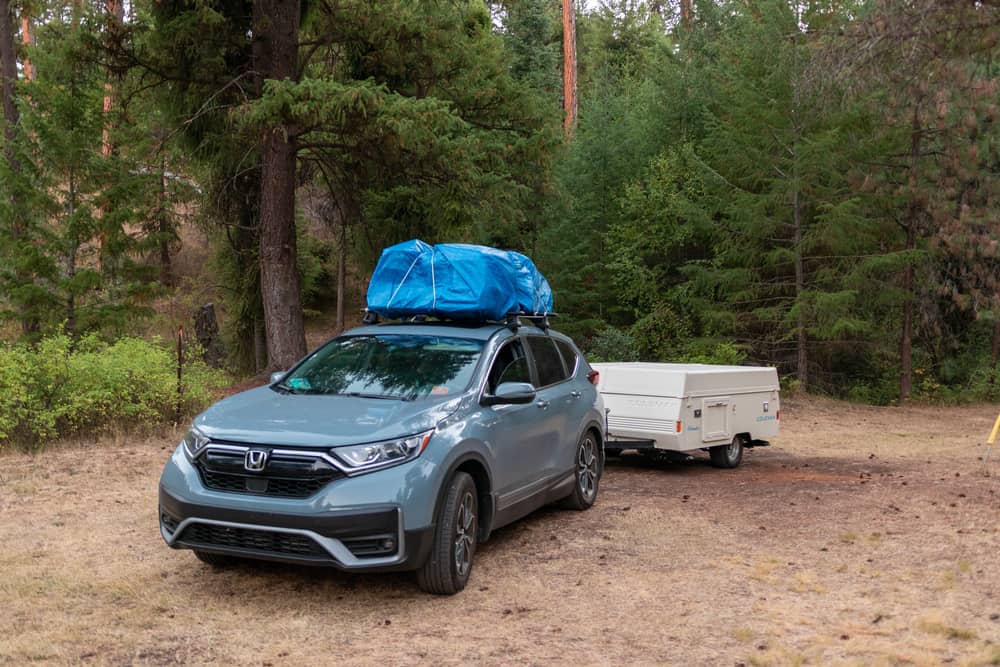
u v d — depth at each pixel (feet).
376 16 52.54
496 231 72.59
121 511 24.79
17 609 16.67
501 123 57.47
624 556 21.21
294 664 14.19
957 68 56.13
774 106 68.85
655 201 74.90
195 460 17.21
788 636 15.69
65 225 53.26
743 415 35.35
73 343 38.45
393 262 22.93
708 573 19.80
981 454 41.16
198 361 46.96
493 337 21.71
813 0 72.18
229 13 52.42
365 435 16.75
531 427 21.80
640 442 32.48
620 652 14.88
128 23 49.52
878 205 72.43
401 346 21.44
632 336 75.72
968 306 78.74
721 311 72.23
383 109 42.42
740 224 69.62
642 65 116.47
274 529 16.06
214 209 60.29
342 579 18.84
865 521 25.11
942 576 19.22
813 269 74.43
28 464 30.53
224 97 52.03
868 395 77.97
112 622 16.06
